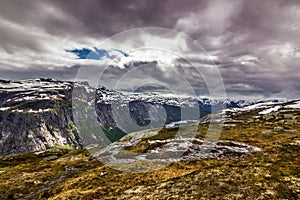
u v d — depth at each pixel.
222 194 27.20
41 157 102.06
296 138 66.88
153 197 30.12
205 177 33.47
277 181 29.16
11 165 89.88
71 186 50.78
